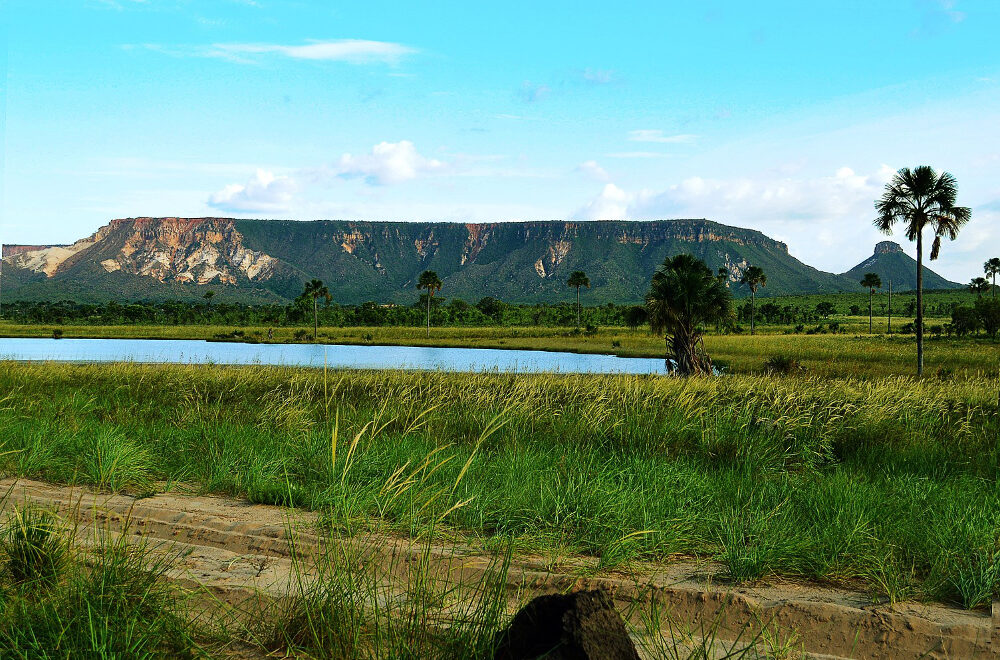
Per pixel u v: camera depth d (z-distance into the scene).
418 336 98.69
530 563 4.82
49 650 3.07
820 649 3.67
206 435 9.16
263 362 48.75
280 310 156.50
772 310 154.25
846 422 11.55
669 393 14.09
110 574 3.76
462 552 4.96
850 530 5.41
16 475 7.54
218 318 157.12
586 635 2.78
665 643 3.44
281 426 10.63
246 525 5.61
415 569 4.08
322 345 81.06
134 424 10.79
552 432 10.70
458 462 7.46
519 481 6.86
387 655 3.16
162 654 3.15
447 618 3.56
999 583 4.54
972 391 16.19
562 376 19.70
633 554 4.96
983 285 128.25
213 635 3.40
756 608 4.08
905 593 4.42
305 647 3.31
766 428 10.58
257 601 3.74
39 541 4.19
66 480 7.40
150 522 5.69
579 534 5.59
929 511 6.03
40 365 21.17
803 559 4.95
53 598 3.53
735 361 45.50
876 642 3.73
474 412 11.74
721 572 4.85
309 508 6.39
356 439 5.84
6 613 3.39
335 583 3.69
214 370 19.78
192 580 4.18
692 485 7.07
